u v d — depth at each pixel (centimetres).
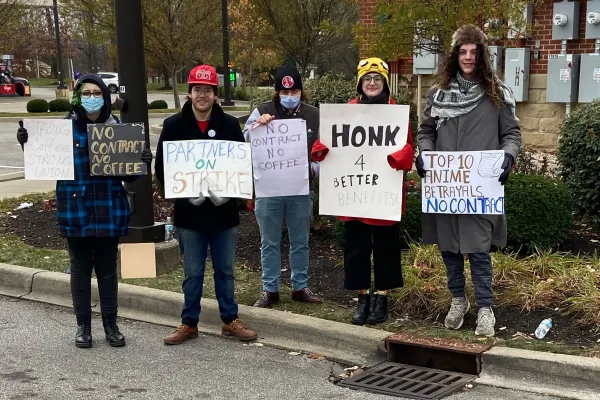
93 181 477
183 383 434
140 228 648
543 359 426
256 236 759
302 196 541
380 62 494
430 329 492
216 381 438
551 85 1102
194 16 2684
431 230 493
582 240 697
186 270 503
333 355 486
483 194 462
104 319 507
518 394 417
